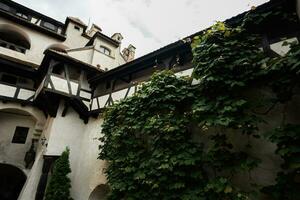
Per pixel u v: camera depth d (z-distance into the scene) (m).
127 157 7.18
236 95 5.27
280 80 4.60
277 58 4.64
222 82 5.34
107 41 17.06
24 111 13.55
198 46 6.00
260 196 4.72
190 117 6.34
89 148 11.32
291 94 4.66
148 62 9.23
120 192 7.22
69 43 18.66
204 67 5.67
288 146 3.98
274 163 4.78
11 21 15.70
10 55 14.68
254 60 5.18
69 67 12.17
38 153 12.13
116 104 8.63
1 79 13.34
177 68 8.02
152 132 6.70
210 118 5.18
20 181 15.43
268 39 5.80
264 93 5.26
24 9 17.05
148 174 6.09
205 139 6.25
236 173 5.27
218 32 5.77
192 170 5.55
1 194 14.48
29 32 16.55
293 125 4.19
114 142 7.86
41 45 16.80
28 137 14.35
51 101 11.42
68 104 11.80
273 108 5.13
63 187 9.84
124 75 10.52
